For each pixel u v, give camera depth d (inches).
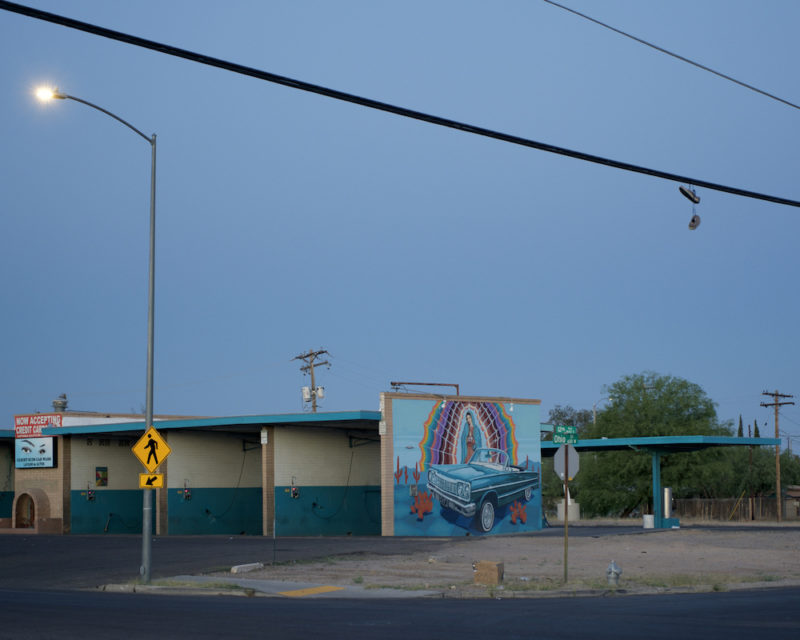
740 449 3088.1
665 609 647.8
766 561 1091.3
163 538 1541.6
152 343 904.3
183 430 1793.8
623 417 2755.9
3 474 2103.8
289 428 1640.0
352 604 708.0
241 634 506.9
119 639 487.5
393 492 1520.7
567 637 499.2
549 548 1257.4
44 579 988.6
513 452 1740.9
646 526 1825.8
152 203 906.7
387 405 1534.2
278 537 1517.0
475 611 643.5
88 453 1883.6
